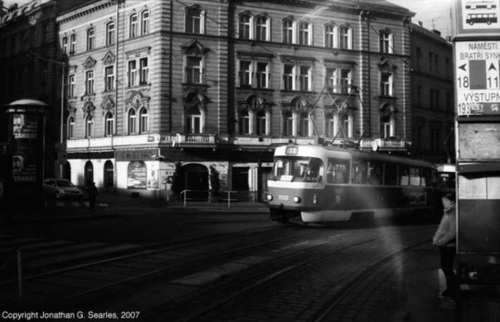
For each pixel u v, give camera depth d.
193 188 38.22
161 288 8.48
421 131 51.78
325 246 14.12
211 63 38.75
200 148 37.91
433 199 26.62
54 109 47.78
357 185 20.27
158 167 37.28
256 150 39.62
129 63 40.19
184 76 38.12
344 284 8.98
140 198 37.50
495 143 6.43
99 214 23.48
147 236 15.79
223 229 18.19
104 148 41.44
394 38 45.66
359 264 11.19
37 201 23.06
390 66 45.28
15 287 8.44
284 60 41.03
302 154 19.02
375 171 21.55
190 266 10.61
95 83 43.16
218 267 10.52
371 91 44.41
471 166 6.44
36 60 49.94
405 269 10.59
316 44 42.25
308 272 10.14
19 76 53.47
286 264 10.99
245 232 17.16
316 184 18.50
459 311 6.57
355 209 20.09
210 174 38.12
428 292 8.36
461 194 6.62
